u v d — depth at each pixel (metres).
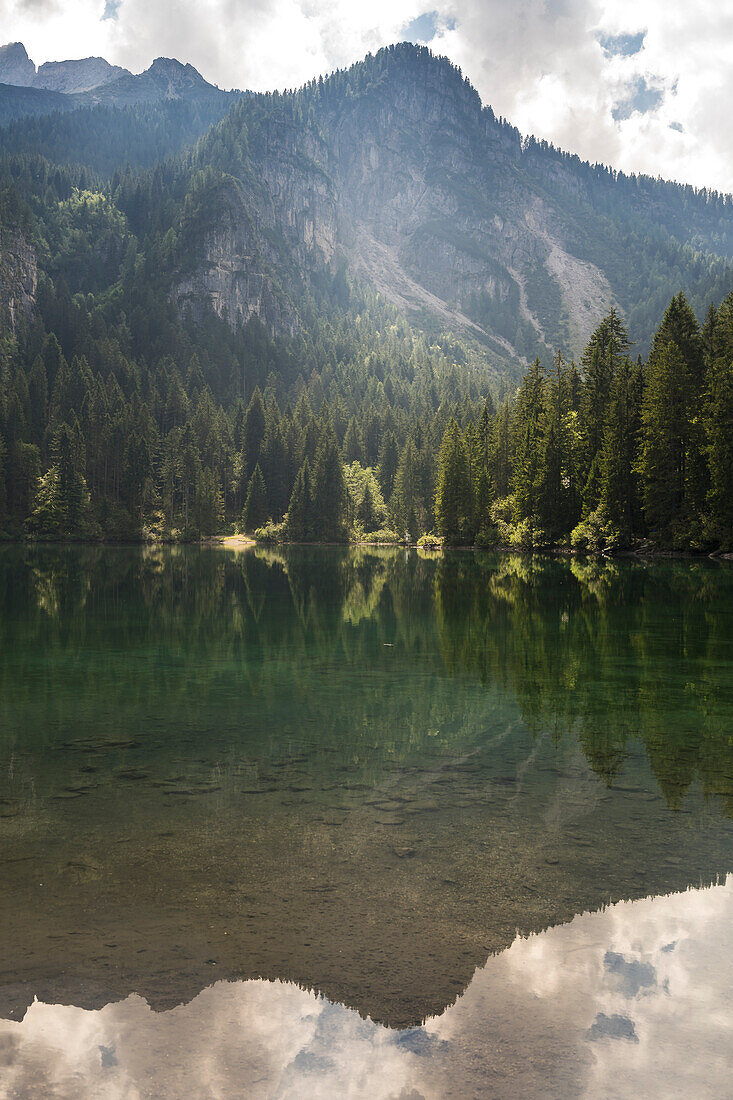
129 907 5.66
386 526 133.50
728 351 55.62
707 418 55.91
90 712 12.33
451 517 96.88
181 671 16.12
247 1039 4.07
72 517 121.00
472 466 96.38
